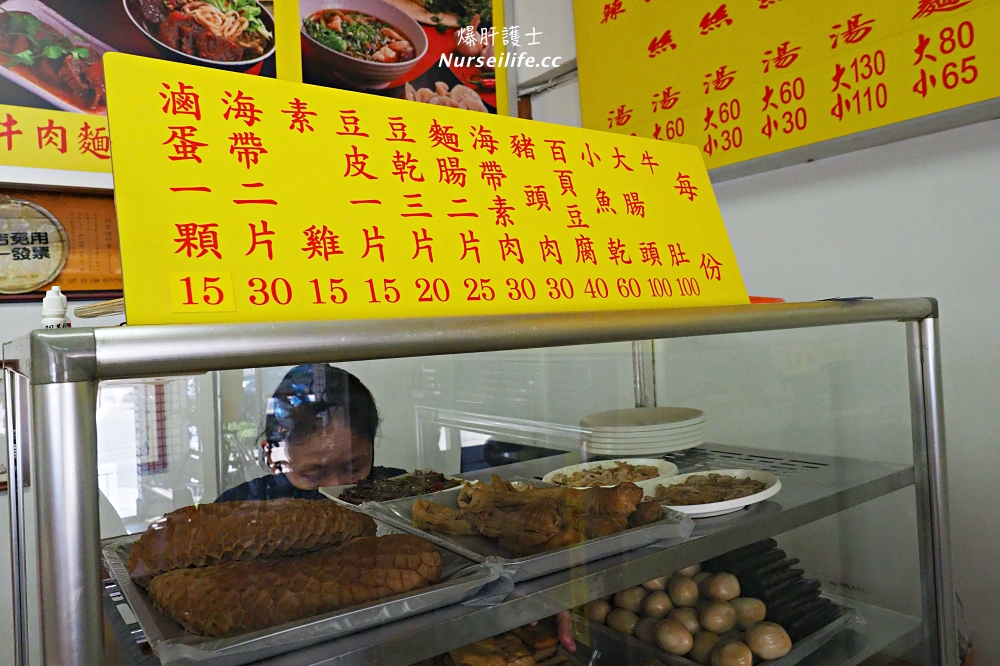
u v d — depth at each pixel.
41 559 0.43
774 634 0.80
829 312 0.88
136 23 1.80
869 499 0.93
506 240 0.72
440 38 2.27
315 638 0.52
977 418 1.32
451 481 0.72
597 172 0.84
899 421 0.98
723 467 0.87
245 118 0.61
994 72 1.20
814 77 1.49
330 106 0.66
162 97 0.57
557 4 2.29
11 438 0.66
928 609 0.98
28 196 1.69
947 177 1.35
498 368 0.73
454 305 0.65
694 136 1.78
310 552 0.62
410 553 0.60
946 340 1.36
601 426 0.79
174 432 0.53
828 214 1.55
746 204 1.72
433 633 0.56
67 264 1.73
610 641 0.69
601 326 0.70
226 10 1.91
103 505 0.46
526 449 0.75
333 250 0.60
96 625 0.44
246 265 0.56
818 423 0.92
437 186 0.69
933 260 1.38
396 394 0.70
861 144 1.46
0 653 0.74
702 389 0.85
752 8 1.61
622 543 0.70
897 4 1.33
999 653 1.29
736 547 0.78
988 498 1.31
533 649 0.63
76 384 0.43
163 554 0.54
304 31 2.03
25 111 1.67
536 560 0.64
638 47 1.92
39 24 1.69
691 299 0.85
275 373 0.63
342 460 0.69
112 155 0.53
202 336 0.47
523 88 2.44
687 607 0.76
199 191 0.56
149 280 0.51
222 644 0.48
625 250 0.82
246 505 0.60
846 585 0.90
